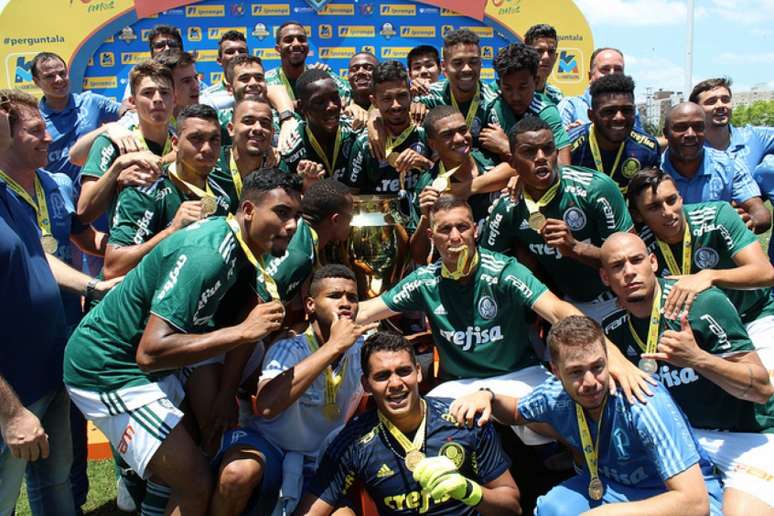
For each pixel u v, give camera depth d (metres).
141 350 3.30
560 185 4.55
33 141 4.21
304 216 4.56
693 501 3.17
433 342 4.82
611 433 3.44
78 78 8.90
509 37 9.35
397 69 5.19
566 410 3.59
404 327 5.15
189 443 3.54
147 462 3.48
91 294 4.13
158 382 3.60
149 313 3.48
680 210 4.35
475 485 3.37
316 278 3.91
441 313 4.34
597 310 4.70
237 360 3.83
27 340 3.70
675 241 4.43
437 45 9.29
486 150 5.41
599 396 3.33
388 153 5.27
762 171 5.73
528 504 4.43
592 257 4.26
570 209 4.54
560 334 3.32
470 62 5.41
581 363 3.27
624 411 3.37
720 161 5.29
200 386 3.86
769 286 4.23
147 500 3.93
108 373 3.50
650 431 3.28
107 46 8.94
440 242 4.13
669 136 5.15
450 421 3.57
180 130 4.29
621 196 4.55
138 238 4.25
